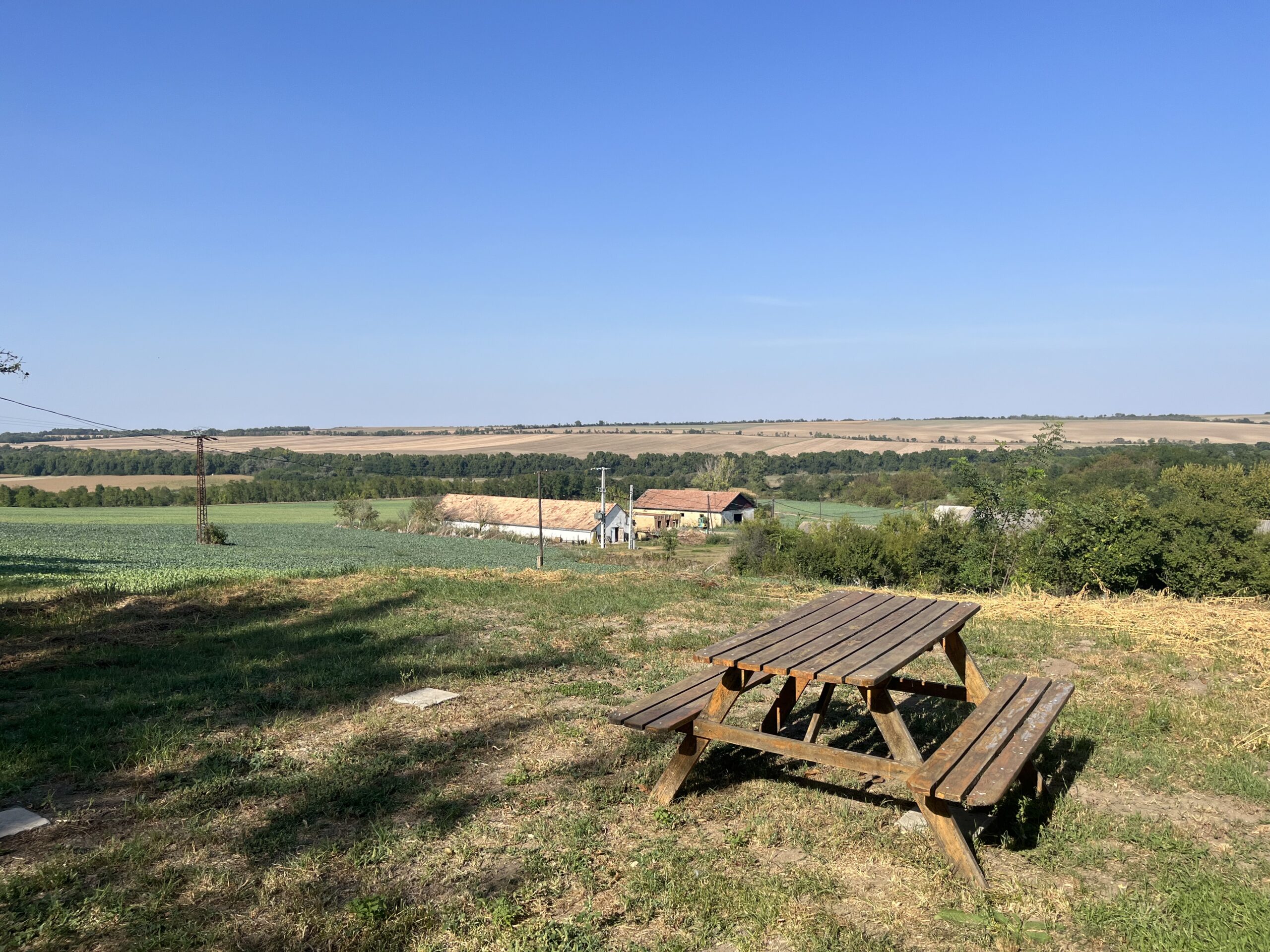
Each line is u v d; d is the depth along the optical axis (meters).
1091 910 3.55
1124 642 9.02
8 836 4.12
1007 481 24.19
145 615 10.88
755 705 6.80
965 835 4.36
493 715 6.29
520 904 3.55
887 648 4.65
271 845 4.05
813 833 4.32
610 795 4.77
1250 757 5.54
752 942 3.28
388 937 3.26
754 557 34.53
